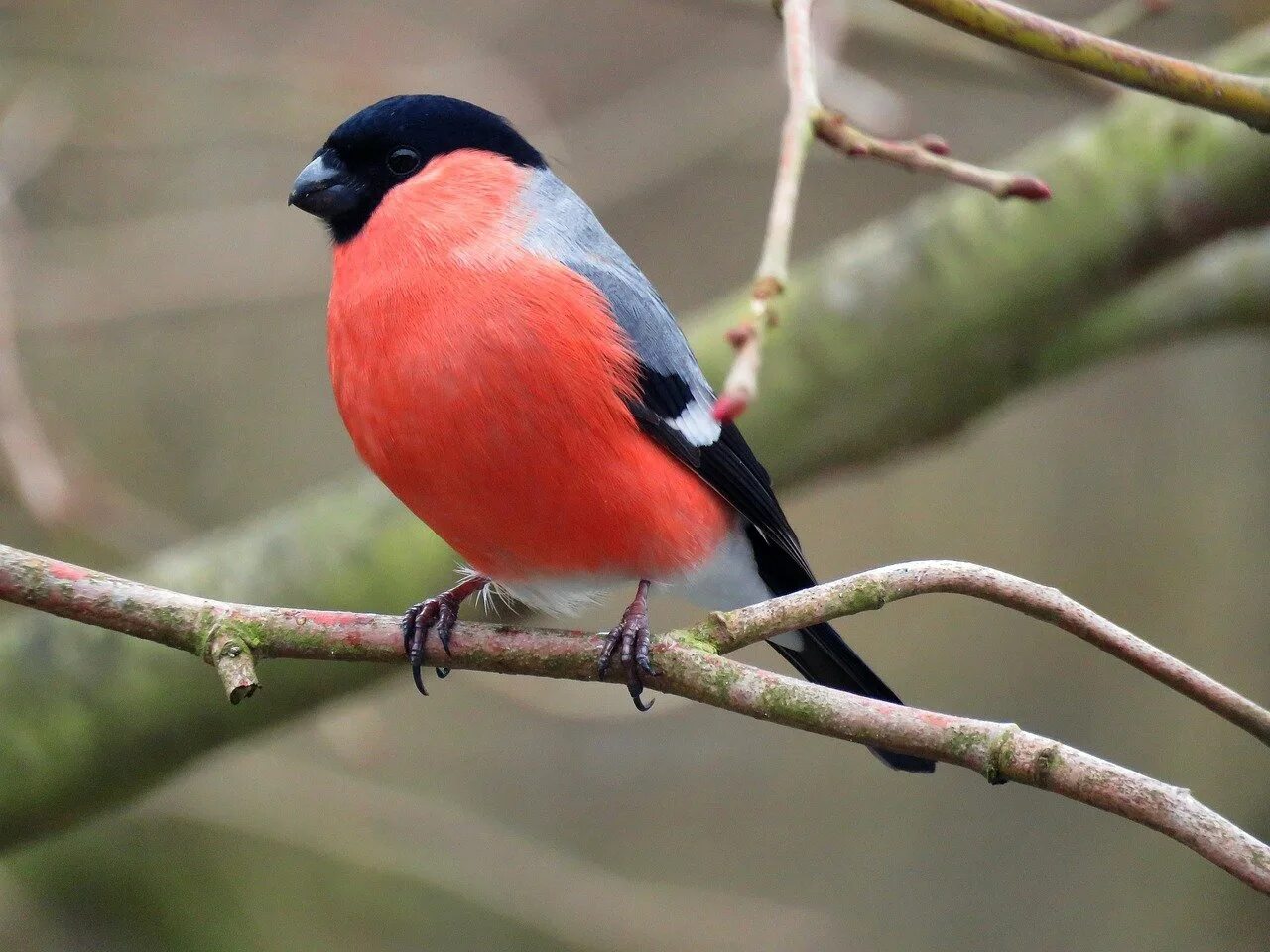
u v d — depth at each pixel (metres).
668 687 5.77
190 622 5.80
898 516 14.64
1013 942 12.97
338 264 7.12
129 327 12.51
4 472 10.52
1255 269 10.17
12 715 8.85
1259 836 11.98
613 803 14.04
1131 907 12.70
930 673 13.87
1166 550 13.41
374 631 5.96
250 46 12.98
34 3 12.00
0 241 10.23
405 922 12.53
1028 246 10.02
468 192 7.05
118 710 8.88
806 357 9.99
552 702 11.05
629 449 6.79
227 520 12.85
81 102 12.02
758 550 7.91
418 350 6.65
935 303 10.02
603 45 15.13
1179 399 13.65
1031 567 13.97
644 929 12.21
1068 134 10.41
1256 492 12.86
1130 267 10.05
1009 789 13.70
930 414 10.16
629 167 13.54
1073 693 13.46
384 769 13.45
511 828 13.40
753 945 12.48
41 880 11.83
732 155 14.27
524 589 7.33
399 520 9.46
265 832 11.70
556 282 6.80
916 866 13.55
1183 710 12.77
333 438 13.35
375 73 12.16
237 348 13.45
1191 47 12.85
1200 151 9.84
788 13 6.02
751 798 14.09
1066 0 12.97
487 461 6.66
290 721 9.19
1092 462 14.02
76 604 5.77
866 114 10.41
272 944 12.06
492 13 14.97
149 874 12.06
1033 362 10.28
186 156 13.48
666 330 7.32
